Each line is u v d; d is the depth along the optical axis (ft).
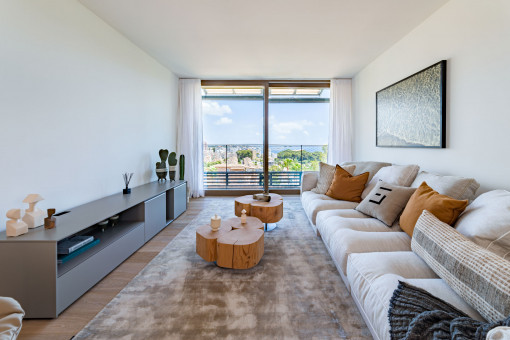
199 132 16.34
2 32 5.41
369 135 13.39
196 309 5.24
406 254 4.82
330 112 16.06
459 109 7.09
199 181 16.57
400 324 3.05
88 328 4.70
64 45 7.05
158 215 9.73
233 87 16.79
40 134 6.34
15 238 4.99
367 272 4.40
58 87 6.86
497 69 5.90
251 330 4.64
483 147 6.31
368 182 10.03
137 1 7.58
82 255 5.95
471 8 6.61
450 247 3.70
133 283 6.24
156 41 10.43
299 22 8.82
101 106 8.67
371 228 6.47
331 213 7.81
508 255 3.64
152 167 12.67
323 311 5.17
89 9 8.00
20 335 4.55
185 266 7.14
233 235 7.03
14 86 5.68
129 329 4.67
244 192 17.01
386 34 9.70
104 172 8.88
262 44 10.69
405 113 9.65
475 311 3.13
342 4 7.72
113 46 9.31
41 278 4.94
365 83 13.83
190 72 14.85
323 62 12.97
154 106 12.76
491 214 4.07
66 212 6.91
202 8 7.97
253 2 7.63
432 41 8.23
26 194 6.00
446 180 6.05
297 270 6.88
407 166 8.08
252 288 6.01
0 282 4.94
